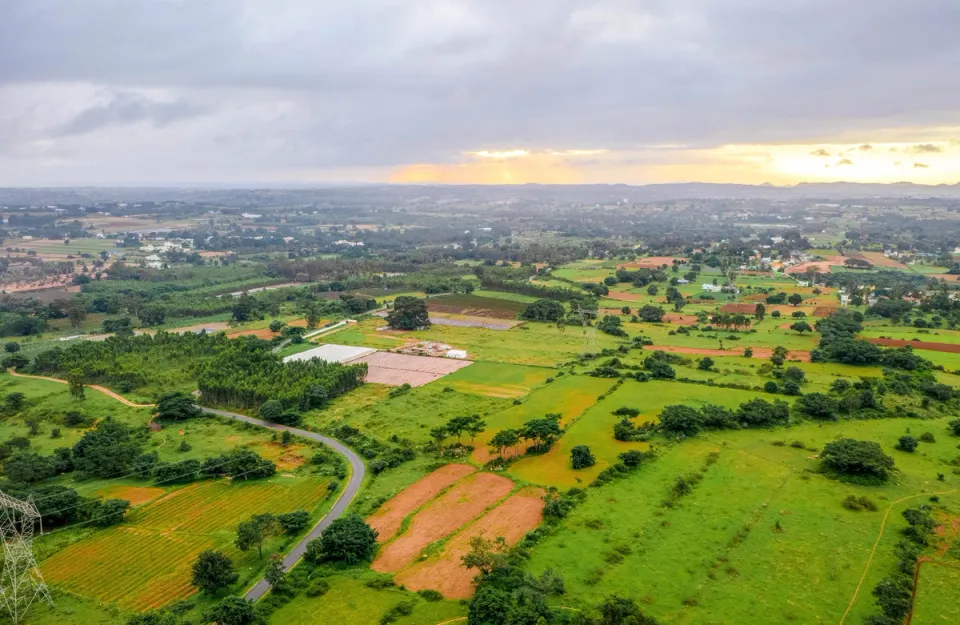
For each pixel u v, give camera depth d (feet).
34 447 473.67
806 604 271.90
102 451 435.12
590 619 256.11
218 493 397.19
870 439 444.55
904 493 367.66
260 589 296.51
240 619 264.52
